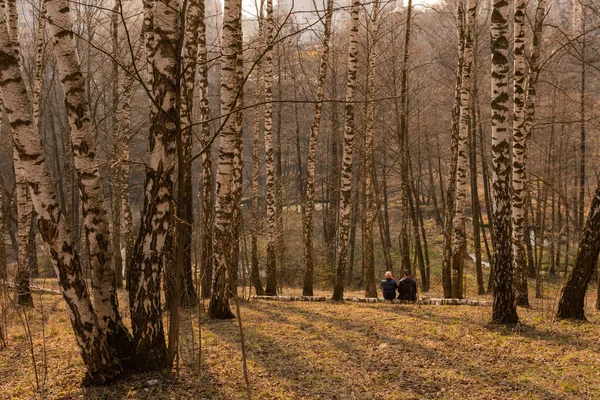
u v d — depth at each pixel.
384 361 7.65
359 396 6.27
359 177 24.50
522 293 12.96
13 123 5.80
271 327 9.80
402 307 12.67
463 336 9.00
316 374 7.05
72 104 6.48
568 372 6.96
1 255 12.30
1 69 5.71
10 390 6.26
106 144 23.25
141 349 6.62
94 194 6.62
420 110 22.44
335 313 11.53
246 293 17.27
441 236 34.47
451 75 22.94
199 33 12.77
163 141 6.35
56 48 6.39
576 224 27.06
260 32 16.61
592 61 15.04
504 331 9.21
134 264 6.59
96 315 6.47
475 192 22.92
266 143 16.73
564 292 10.27
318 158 32.44
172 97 6.34
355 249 32.41
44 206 5.92
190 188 10.91
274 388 6.47
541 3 12.84
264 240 25.34
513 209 12.91
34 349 8.22
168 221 6.59
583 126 24.58
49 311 11.88
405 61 18.20
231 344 8.42
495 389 6.47
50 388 6.27
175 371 6.83
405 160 19.70
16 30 11.94
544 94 22.05
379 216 23.58
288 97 28.17
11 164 23.77
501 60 9.09
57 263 6.05
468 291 23.88
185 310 11.22
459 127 14.55
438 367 7.36
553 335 8.86
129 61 20.03
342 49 24.16
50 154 33.34
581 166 25.50
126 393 6.05
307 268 15.88
